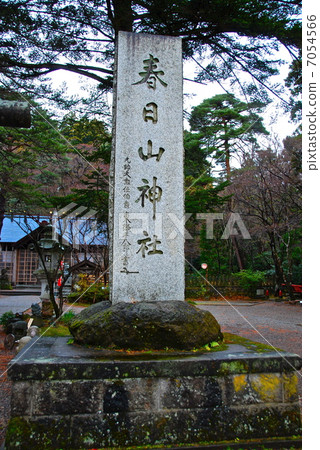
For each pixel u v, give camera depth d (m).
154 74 4.32
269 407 3.03
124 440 2.77
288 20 5.71
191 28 6.59
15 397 2.76
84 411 2.80
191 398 2.94
